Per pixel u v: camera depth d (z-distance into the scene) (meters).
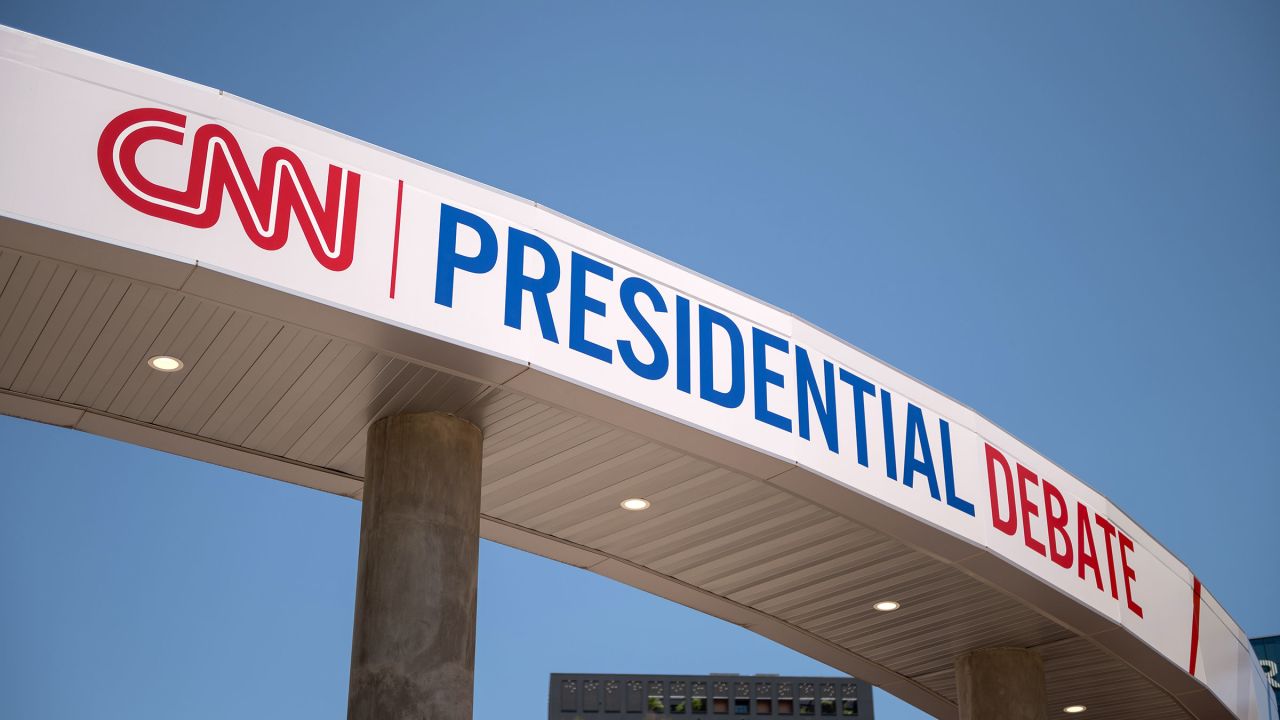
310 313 13.23
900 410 18.38
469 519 15.23
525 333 14.33
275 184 13.11
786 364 16.84
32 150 11.91
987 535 19.11
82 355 14.15
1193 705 24.73
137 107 12.54
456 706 14.43
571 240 15.07
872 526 18.22
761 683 126.94
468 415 15.44
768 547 19.20
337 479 16.91
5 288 12.88
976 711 22.66
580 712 125.31
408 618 14.48
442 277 13.92
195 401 15.12
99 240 11.99
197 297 12.98
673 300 15.80
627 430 15.65
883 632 22.38
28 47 12.16
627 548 19.30
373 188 13.75
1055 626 21.67
